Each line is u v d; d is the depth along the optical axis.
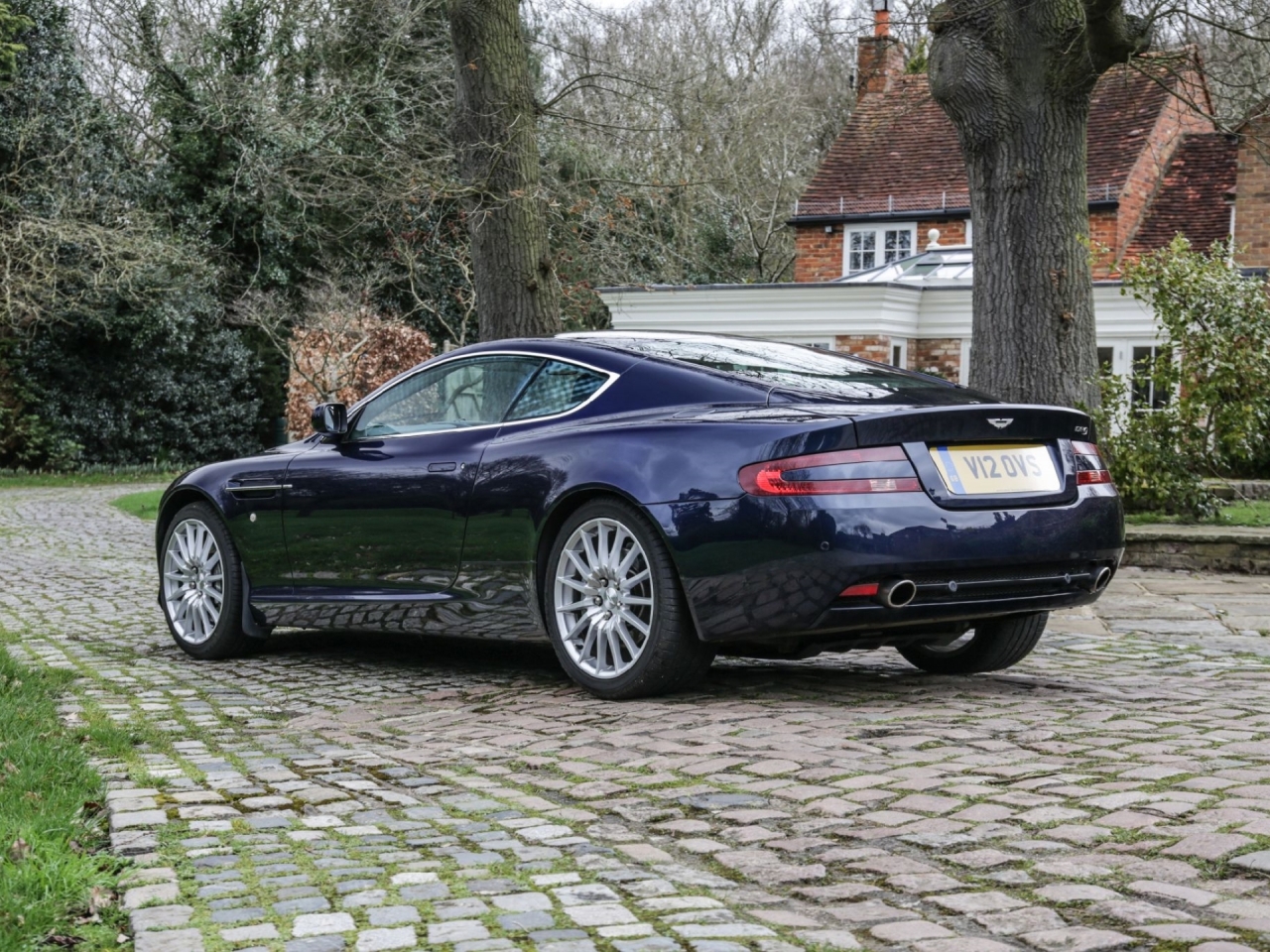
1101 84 28.78
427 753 4.50
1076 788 3.62
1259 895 2.78
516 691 5.60
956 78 11.19
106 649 7.12
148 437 29.73
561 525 5.40
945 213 27.69
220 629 6.66
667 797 3.76
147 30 28.72
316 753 4.53
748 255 36.19
